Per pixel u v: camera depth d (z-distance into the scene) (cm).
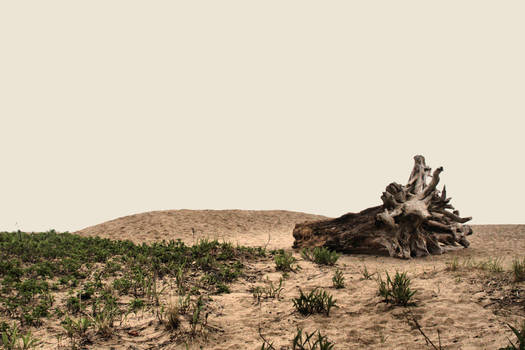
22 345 446
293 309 569
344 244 1074
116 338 471
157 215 1872
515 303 518
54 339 467
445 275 691
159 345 454
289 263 854
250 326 511
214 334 484
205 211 2042
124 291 653
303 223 1215
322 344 438
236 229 1719
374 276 739
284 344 446
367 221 1086
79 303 568
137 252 957
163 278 752
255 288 698
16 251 885
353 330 479
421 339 438
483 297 553
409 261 952
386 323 495
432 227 1092
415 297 573
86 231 1692
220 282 727
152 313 553
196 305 582
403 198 1081
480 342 411
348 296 612
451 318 489
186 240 1428
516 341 391
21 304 567
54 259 873
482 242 1288
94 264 833
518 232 1559
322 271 820
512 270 684
